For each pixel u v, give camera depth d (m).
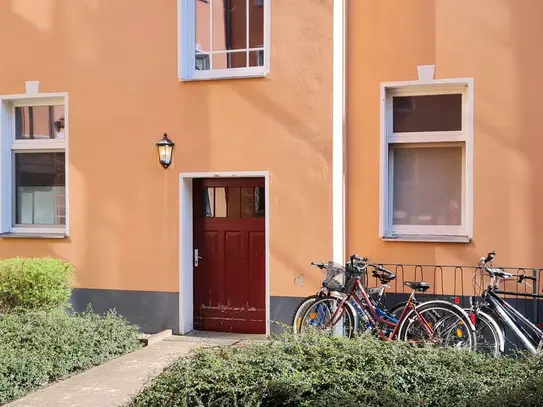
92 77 7.56
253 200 7.31
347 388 3.77
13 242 7.83
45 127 7.95
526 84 6.45
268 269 6.91
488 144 6.55
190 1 7.33
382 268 6.28
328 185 6.71
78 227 7.61
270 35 6.90
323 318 6.27
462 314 5.63
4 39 7.85
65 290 7.20
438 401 3.63
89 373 5.62
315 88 6.75
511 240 6.48
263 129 6.95
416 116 6.92
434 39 6.69
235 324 7.36
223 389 3.76
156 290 7.35
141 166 7.40
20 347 5.70
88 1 7.55
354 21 6.94
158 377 4.06
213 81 7.12
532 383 3.61
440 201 6.89
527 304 6.38
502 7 6.50
